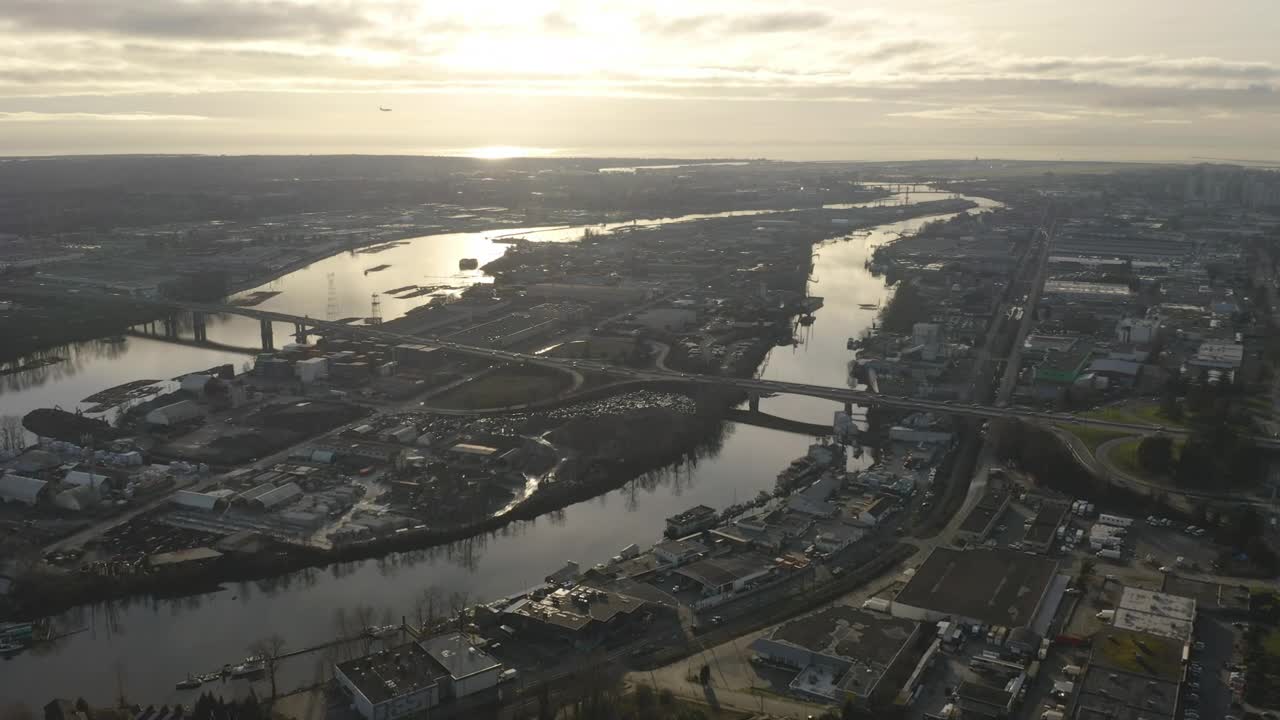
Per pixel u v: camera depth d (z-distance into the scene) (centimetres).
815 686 11912
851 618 13325
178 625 13762
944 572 14638
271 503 17475
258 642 13212
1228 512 16875
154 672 12481
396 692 11438
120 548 15875
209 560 15300
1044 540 15975
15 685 12194
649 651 12875
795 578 14988
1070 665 12206
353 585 15025
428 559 15975
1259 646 12512
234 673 12300
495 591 14812
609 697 11456
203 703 11138
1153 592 14012
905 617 13525
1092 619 13500
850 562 15525
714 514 17212
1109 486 17925
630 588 14512
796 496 17912
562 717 11400
